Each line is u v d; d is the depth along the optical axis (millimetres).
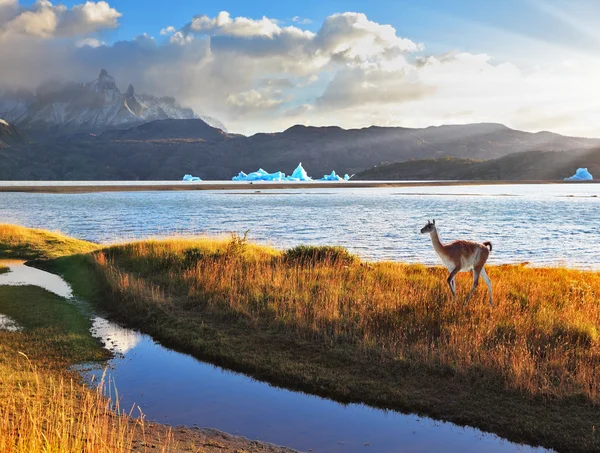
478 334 11352
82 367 10836
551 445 7820
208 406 9125
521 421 8430
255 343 12219
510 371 9766
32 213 66312
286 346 11992
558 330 12031
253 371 10836
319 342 12117
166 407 9031
